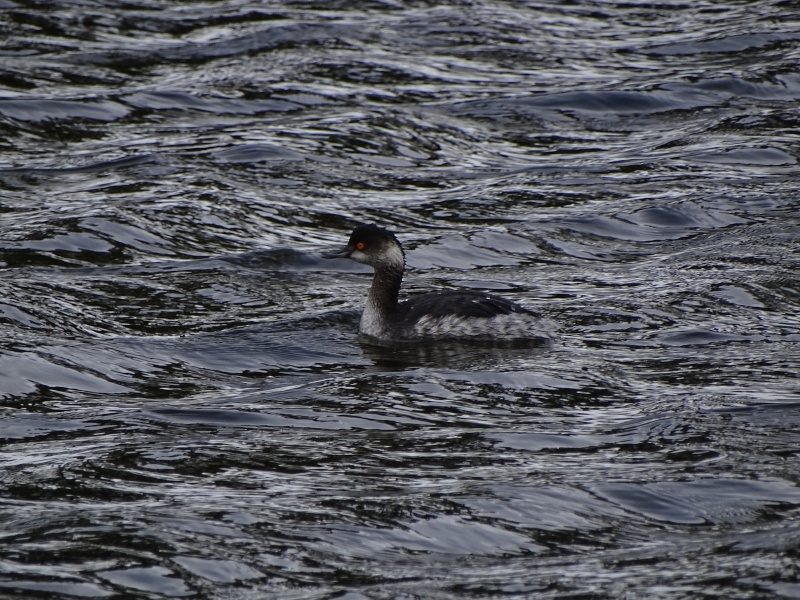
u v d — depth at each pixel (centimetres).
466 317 1521
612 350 1462
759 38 2961
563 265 1819
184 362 1430
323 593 848
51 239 1812
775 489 1041
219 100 2523
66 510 984
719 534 958
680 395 1295
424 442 1168
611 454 1132
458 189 2145
